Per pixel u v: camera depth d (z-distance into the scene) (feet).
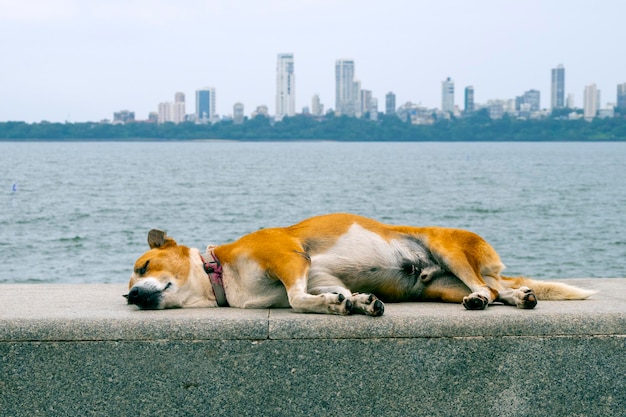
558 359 8.02
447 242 9.12
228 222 43.52
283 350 7.95
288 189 72.02
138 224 41.86
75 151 275.18
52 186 75.25
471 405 8.01
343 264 8.90
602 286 9.86
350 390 7.97
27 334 7.90
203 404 7.97
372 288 9.09
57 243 33.78
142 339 7.93
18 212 48.16
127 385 7.95
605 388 8.05
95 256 30.27
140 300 8.54
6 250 31.73
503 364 8.00
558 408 8.04
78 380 7.93
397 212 50.31
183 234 38.04
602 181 88.17
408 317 8.00
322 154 228.43
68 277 25.81
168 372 7.94
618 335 8.04
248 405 7.97
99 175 99.35
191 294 8.84
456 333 7.98
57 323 7.93
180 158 186.91
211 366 7.95
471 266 9.00
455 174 104.47
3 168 120.98
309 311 8.29
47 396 7.93
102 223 42.27
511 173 108.47
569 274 27.12
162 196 62.54
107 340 7.92
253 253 8.70
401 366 7.97
